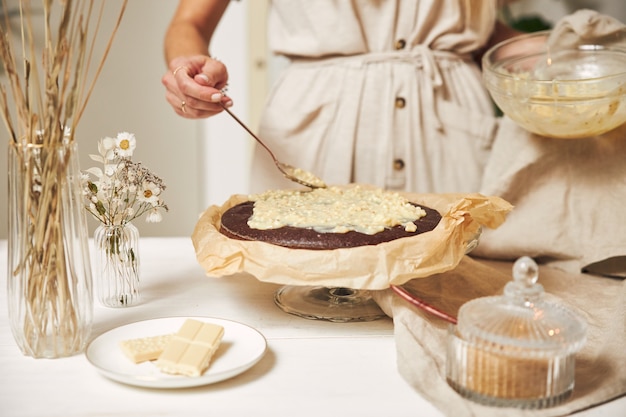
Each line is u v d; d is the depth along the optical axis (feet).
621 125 3.64
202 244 3.01
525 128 3.57
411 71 4.41
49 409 2.24
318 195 3.66
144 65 7.77
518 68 3.96
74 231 2.56
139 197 3.10
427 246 2.84
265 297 3.30
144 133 7.97
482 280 3.36
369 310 3.13
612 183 3.61
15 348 2.71
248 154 8.48
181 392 2.36
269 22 4.70
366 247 2.78
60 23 2.27
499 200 3.40
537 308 2.26
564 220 3.67
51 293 2.55
